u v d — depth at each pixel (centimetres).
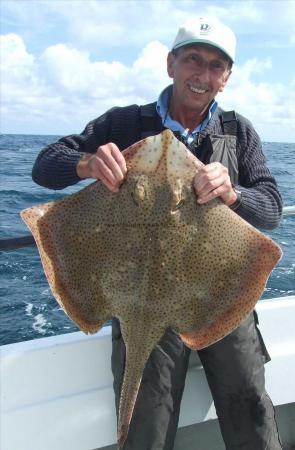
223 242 108
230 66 145
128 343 108
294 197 899
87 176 130
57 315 351
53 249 109
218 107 153
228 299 109
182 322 110
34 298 378
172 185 106
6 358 132
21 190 916
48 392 136
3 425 131
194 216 107
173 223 106
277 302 160
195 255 108
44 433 134
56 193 887
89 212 110
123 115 150
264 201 135
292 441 170
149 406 123
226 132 150
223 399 131
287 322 159
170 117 149
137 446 123
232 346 127
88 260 110
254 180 148
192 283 108
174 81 146
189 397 146
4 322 337
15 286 400
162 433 124
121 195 108
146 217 107
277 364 156
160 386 124
